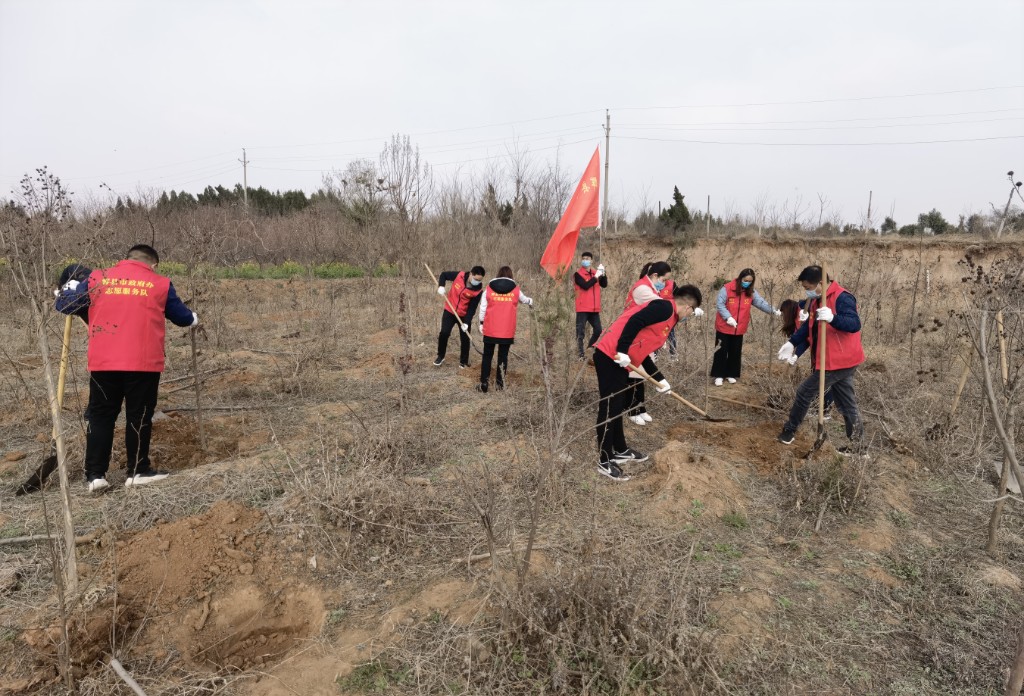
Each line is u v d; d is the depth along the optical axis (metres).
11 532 3.44
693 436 5.23
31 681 2.39
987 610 3.02
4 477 4.18
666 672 2.38
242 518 3.50
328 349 8.57
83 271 3.86
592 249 20.48
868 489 4.06
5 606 2.82
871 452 4.77
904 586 3.19
